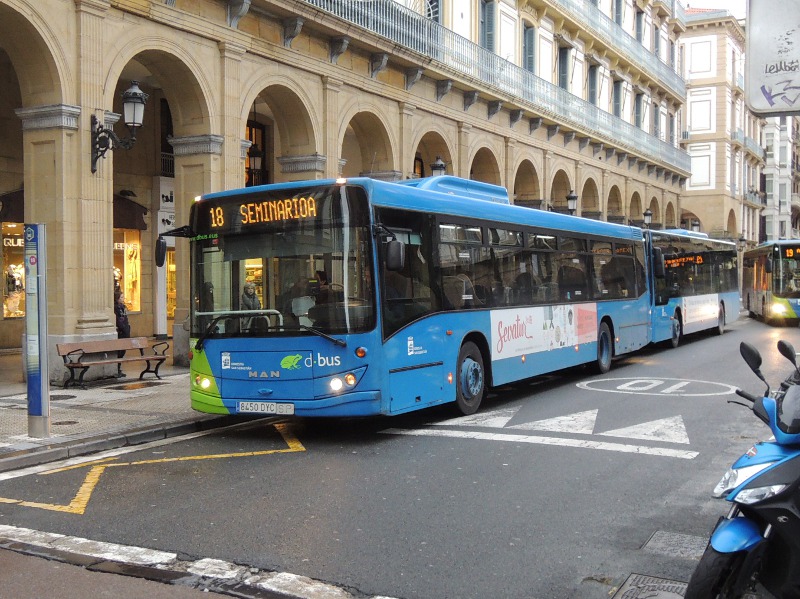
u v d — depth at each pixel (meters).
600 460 8.22
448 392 10.72
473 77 24.00
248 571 5.25
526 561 5.39
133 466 8.38
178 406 11.57
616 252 17.14
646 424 10.07
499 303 12.13
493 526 6.13
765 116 4.12
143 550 5.67
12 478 7.93
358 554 5.54
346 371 9.18
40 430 9.27
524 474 7.70
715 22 53.59
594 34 34.00
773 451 4.05
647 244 19.36
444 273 10.80
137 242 21.73
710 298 24.77
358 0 19.55
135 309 21.73
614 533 5.95
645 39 42.56
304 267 9.41
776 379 14.52
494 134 26.52
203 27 15.83
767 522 3.96
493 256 12.10
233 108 16.56
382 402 9.30
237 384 9.63
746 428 9.79
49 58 13.40
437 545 5.71
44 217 13.73
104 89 14.15
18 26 13.10
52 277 13.66
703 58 54.56
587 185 34.78
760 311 32.16
